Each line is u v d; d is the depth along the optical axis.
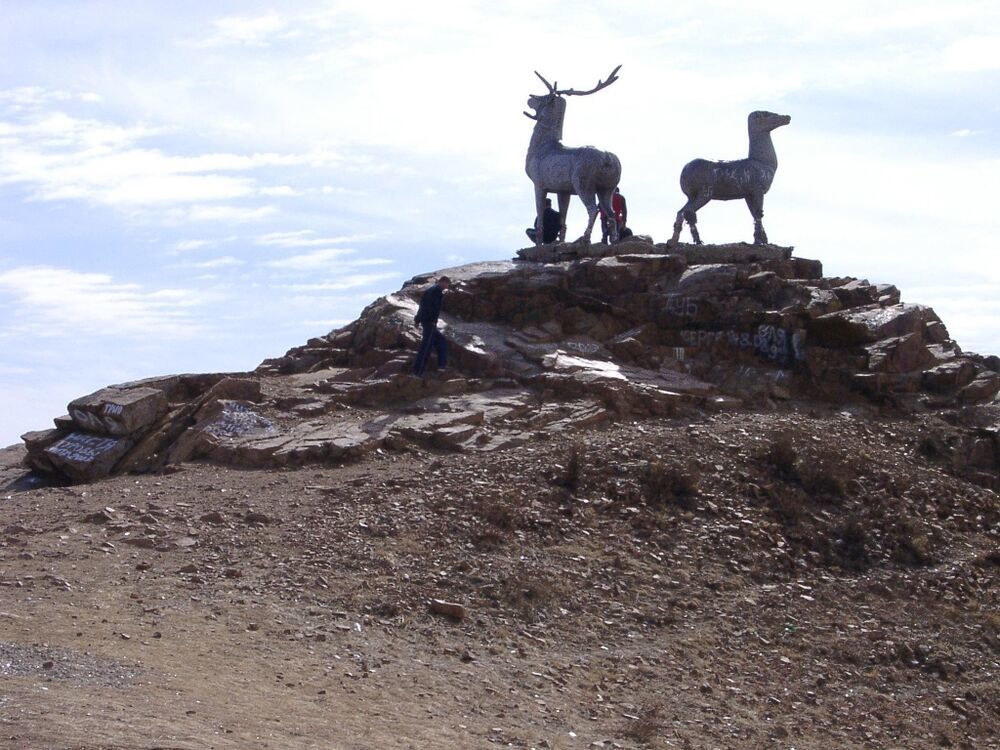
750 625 11.95
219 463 15.65
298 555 11.89
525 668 10.15
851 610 12.72
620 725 9.32
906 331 19.59
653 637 11.36
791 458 15.38
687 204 21.58
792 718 10.30
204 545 12.10
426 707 8.86
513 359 18.66
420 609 10.97
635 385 17.59
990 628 12.83
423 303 18.14
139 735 7.18
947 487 16.08
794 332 18.95
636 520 13.66
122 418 16.69
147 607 10.24
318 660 9.49
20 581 10.67
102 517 12.88
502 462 14.84
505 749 8.23
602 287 20.30
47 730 7.03
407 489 13.91
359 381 18.20
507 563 12.18
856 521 14.40
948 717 10.96
